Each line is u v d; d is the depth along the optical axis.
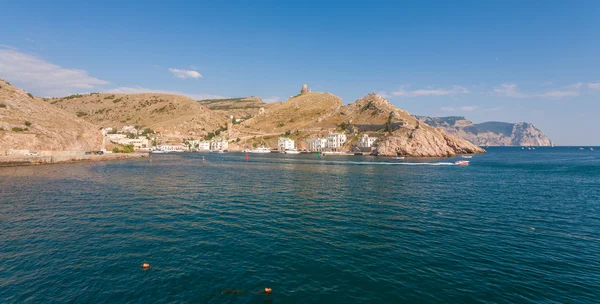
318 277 16.41
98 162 102.44
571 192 45.75
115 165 90.62
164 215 28.86
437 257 19.41
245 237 22.66
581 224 27.72
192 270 16.92
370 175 67.94
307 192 43.78
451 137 197.25
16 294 14.25
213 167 88.56
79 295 14.26
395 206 34.47
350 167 91.44
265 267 17.48
